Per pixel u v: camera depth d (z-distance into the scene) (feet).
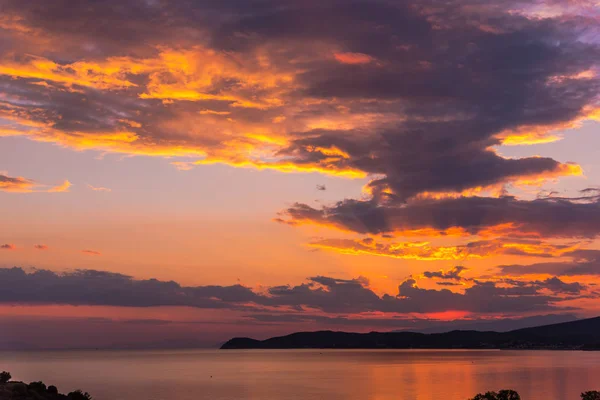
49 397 401.29
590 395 368.27
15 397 372.99
